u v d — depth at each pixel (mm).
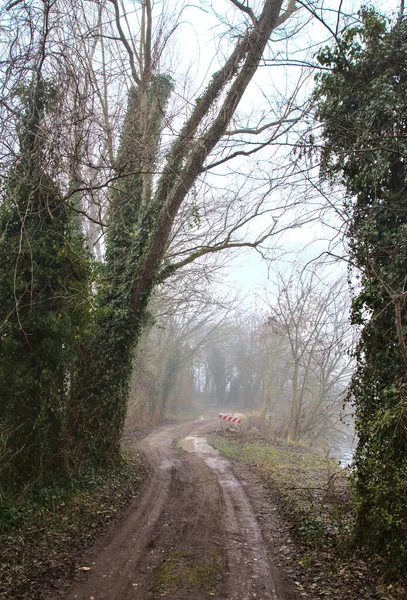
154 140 12797
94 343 12961
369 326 8625
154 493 11906
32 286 8695
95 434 12375
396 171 8625
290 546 8070
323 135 9141
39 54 7590
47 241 9852
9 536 7551
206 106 11992
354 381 9016
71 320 10352
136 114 12422
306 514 9164
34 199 9336
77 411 11688
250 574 6824
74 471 10906
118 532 8531
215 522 9453
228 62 11625
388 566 6582
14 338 9445
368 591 6145
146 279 13398
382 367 8312
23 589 5930
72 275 10320
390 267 8203
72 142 8352
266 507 10812
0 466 8828
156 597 5914
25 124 8102
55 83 8414
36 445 9664
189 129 12008
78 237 10805
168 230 12828
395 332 8125
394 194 8406
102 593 6000
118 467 13422
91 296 10875
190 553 7570
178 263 14586
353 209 9000
